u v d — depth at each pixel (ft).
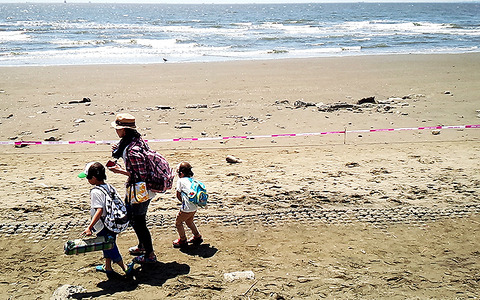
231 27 205.05
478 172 26.89
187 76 65.36
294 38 140.67
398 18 312.29
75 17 320.70
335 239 19.11
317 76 65.46
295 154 31.09
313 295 15.17
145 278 16.17
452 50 107.34
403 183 25.21
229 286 15.64
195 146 33.09
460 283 15.93
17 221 20.25
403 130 37.42
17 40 130.11
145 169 16.14
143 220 16.61
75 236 19.04
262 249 18.30
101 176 15.56
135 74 67.21
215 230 19.92
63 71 69.56
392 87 56.85
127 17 327.26
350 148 32.60
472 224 20.53
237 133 36.47
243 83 59.62
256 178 26.03
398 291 15.44
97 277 16.21
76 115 41.63
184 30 181.06
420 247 18.48
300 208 22.02
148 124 38.88
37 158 30.07
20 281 15.75
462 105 46.26
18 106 45.01
